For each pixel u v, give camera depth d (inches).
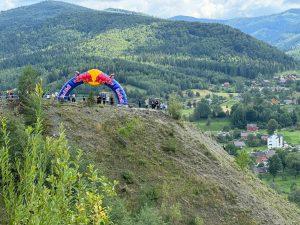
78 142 1631.4
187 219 1513.3
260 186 2154.3
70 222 351.3
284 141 6402.6
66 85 2142.0
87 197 395.9
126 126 1817.2
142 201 1476.4
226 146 5703.7
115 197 1269.7
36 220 320.8
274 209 1872.5
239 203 1706.4
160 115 2091.5
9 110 1518.2
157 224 1278.3
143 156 1720.0
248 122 7278.5
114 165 1617.9
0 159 333.4
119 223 1133.1
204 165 1849.2
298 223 1971.0
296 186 4571.9
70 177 346.3
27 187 328.8
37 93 362.3
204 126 7091.5
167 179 1654.8
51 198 337.1
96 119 1820.9
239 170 2150.6
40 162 339.6
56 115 1732.3
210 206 1627.7
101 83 2150.6
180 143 1900.8
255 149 6230.3
